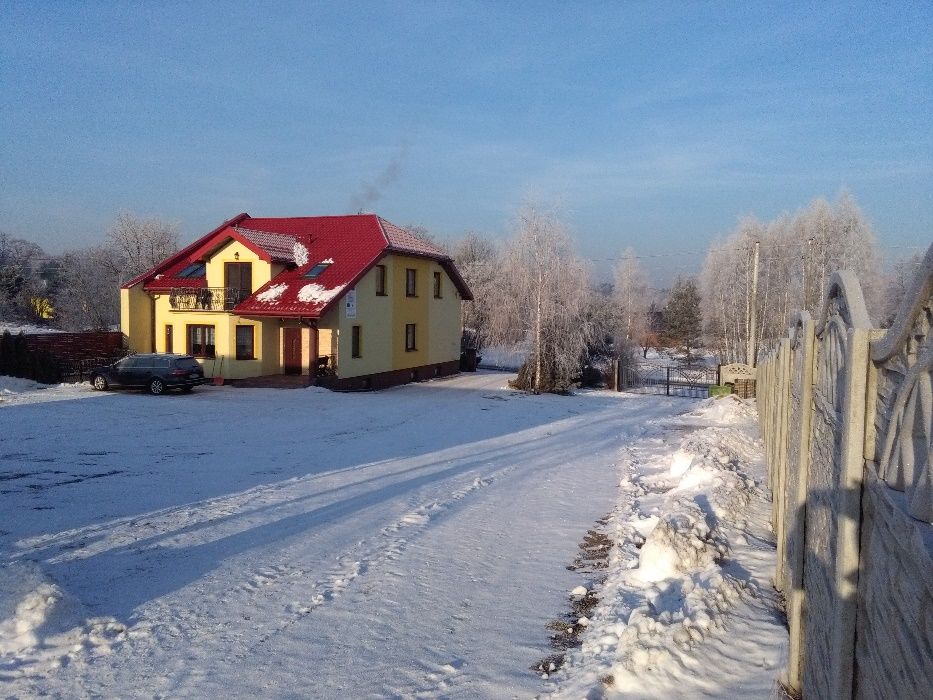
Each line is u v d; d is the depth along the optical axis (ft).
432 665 19.16
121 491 39.04
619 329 123.95
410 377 116.16
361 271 97.86
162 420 66.59
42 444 53.16
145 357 86.43
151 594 24.04
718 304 161.07
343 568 27.25
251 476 43.93
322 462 49.34
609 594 23.52
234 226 105.40
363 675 18.54
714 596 20.13
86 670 18.61
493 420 75.25
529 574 26.99
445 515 35.81
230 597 23.98
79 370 97.86
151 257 210.38
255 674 18.53
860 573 10.54
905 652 7.81
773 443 28.76
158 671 18.62
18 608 20.83
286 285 98.37
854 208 140.67
